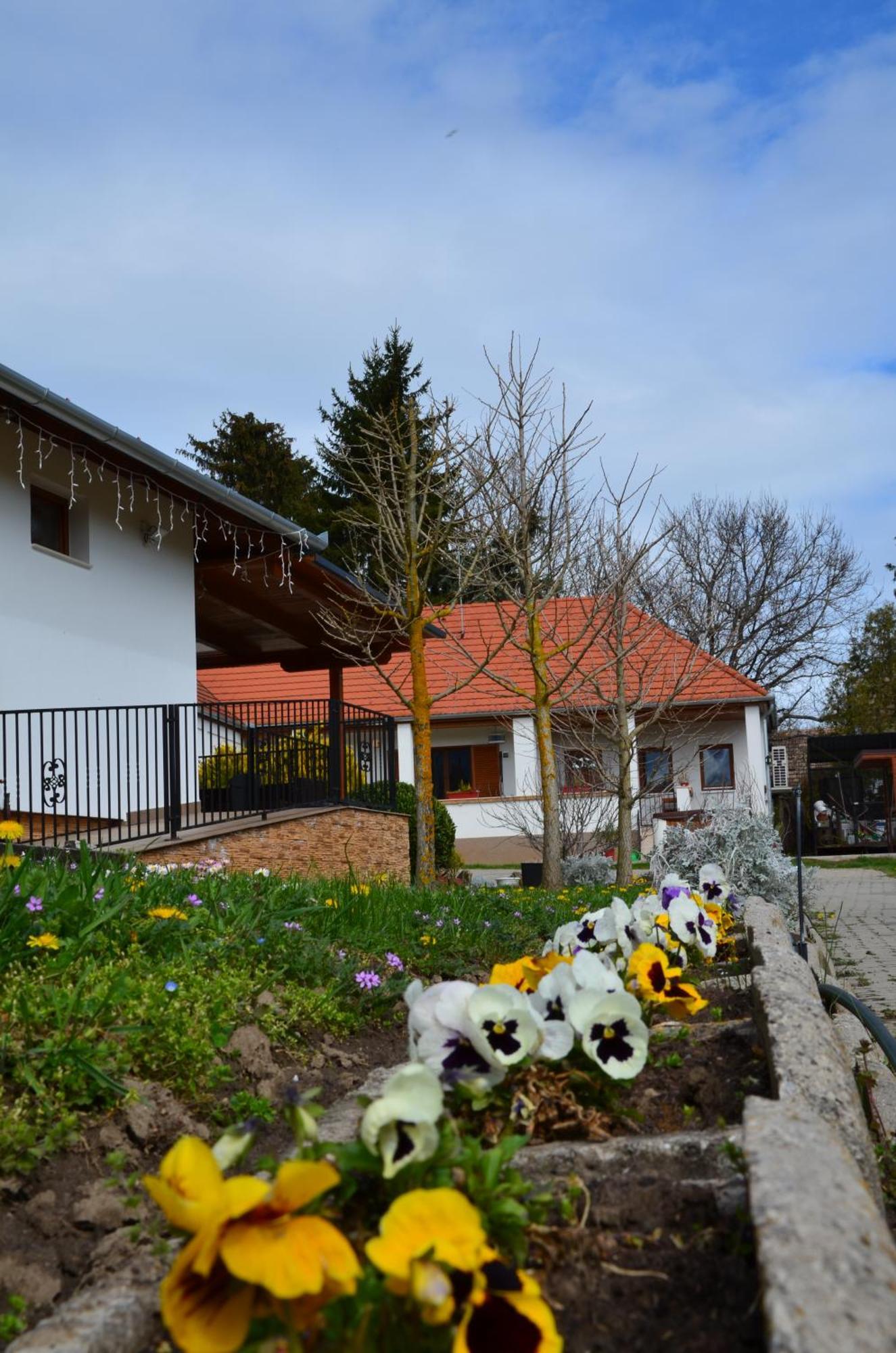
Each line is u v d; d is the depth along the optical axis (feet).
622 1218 6.98
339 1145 6.51
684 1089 9.71
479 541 44.01
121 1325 6.41
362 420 119.55
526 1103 7.98
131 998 12.69
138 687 42.83
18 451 37.52
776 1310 4.77
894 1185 10.35
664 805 81.46
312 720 53.31
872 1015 13.32
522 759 90.02
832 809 109.81
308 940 17.15
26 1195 9.70
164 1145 11.00
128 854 19.94
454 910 24.38
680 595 73.15
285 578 46.44
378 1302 5.36
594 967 9.16
